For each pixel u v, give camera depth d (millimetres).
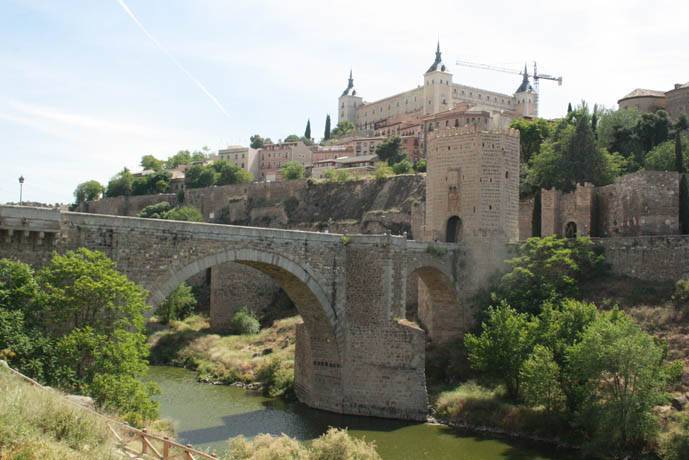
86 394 33031
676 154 91000
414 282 83875
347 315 60344
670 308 59312
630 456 45656
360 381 59219
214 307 104812
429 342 72812
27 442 21391
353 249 60469
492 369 57969
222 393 66375
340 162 180125
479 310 71000
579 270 68188
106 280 36438
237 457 36000
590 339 48312
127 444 26750
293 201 146000
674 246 64188
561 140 103750
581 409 48594
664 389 49125
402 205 121938
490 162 73438
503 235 73500
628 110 123000
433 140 77562
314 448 36906
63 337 34562
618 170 98000
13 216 38469
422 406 57406
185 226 47875
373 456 37344
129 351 36156
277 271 56406
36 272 38250
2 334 32750
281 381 67375
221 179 186750
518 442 51062
